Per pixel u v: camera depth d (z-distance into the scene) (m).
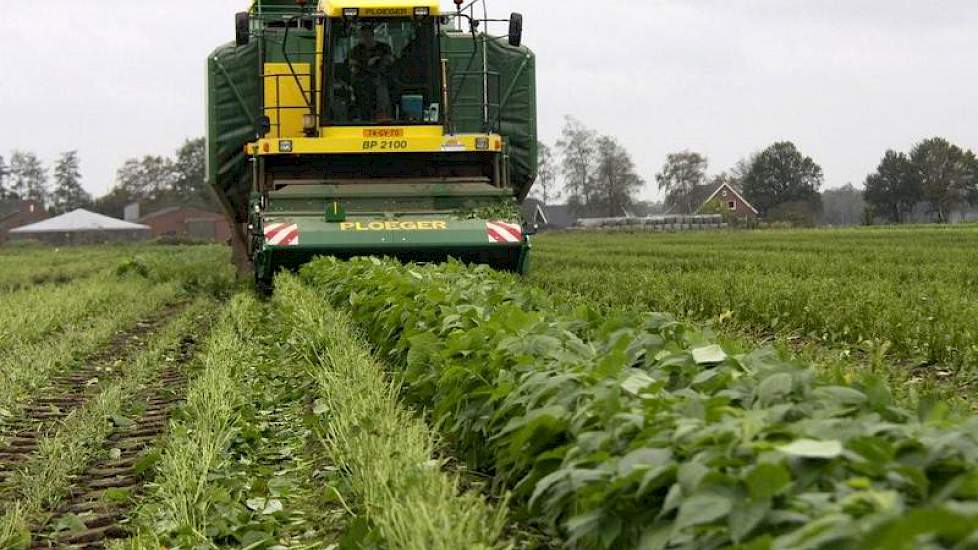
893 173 177.38
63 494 8.73
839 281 22.16
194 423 10.29
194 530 7.08
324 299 16.16
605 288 22.80
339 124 22.39
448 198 21.23
